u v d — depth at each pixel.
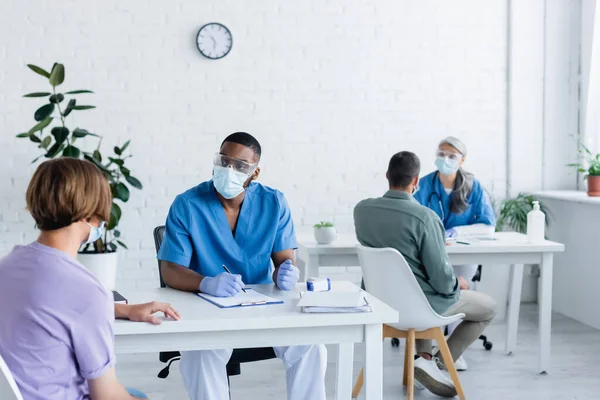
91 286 1.63
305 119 5.03
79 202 1.63
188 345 2.09
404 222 3.10
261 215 2.68
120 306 2.09
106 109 4.85
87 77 4.82
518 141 5.23
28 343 1.59
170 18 4.87
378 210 3.18
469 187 4.30
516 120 5.21
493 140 5.22
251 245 2.66
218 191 2.56
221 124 4.95
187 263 2.58
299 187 5.05
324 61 5.02
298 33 4.98
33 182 1.65
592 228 4.70
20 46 4.75
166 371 3.05
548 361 3.77
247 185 2.62
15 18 4.74
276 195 2.72
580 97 5.23
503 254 3.70
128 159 4.89
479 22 5.14
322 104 5.04
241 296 2.37
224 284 2.37
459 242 3.77
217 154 2.54
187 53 4.89
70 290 1.61
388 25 5.06
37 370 1.59
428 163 5.15
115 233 4.64
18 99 4.77
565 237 5.02
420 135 5.13
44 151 4.81
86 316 1.61
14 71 4.76
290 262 2.54
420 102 5.12
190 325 2.05
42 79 4.78
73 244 1.68
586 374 3.76
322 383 2.53
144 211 4.93
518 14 5.16
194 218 2.61
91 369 1.63
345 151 5.08
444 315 3.35
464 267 4.33
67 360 1.62
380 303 2.29
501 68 5.19
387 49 5.07
